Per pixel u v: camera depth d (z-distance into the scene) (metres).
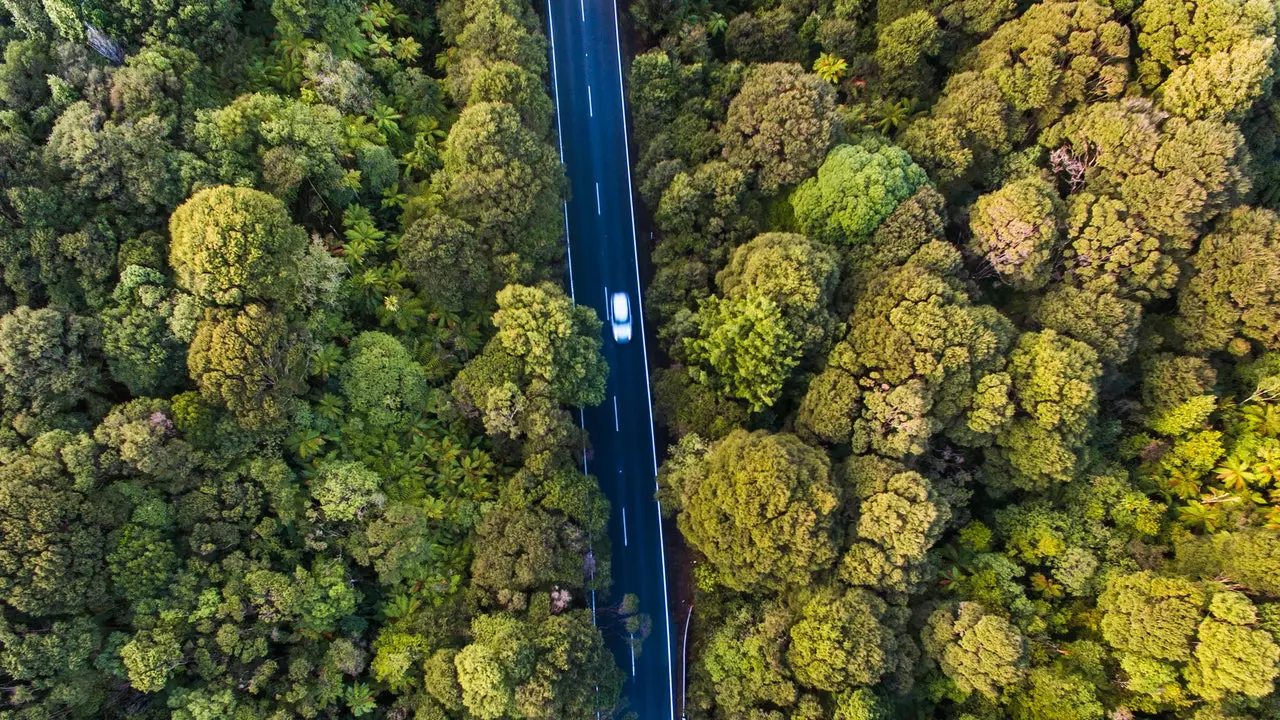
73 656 31.03
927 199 42.94
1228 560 35.81
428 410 43.12
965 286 43.16
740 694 39.62
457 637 39.00
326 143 40.09
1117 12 43.09
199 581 34.56
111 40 37.88
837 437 41.34
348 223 42.03
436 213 42.44
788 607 40.34
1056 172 44.50
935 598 41.16
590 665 38.72
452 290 42.84
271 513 37.31
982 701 38.78
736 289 44.25
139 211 37.00
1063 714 35.81
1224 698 33.47
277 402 36.06
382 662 37.16
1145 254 40.44
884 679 37.91
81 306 35.75
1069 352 38.97
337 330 41.22
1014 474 41.47
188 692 33.34
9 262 34.03
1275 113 41.28
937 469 42.47
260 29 44.53
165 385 36.69
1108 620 36.84
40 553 30.31
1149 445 42.22
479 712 35.12
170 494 34.97
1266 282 38.19
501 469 44.62
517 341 41.34
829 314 42.94
